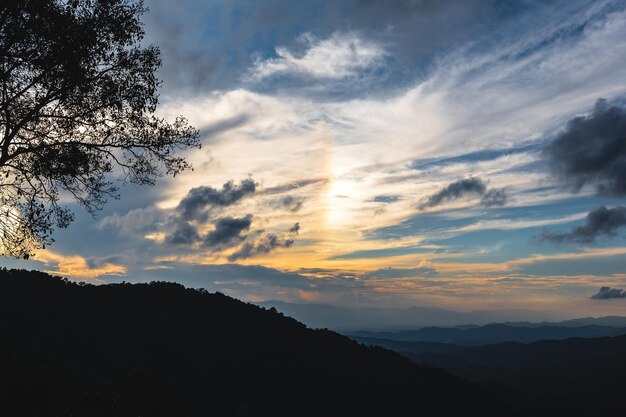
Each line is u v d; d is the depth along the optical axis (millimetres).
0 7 12297
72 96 13992
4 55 12547
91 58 13781
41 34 12914
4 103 12750
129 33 14391
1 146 12938
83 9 13781
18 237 14656
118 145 14859
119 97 14383
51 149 14125
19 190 14281
